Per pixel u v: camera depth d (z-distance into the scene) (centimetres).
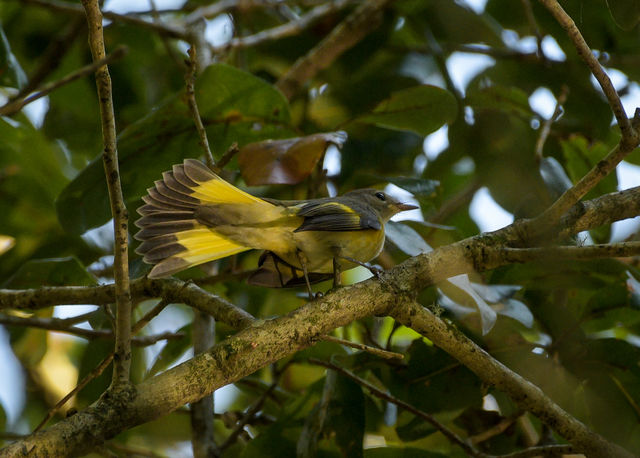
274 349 605
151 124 909
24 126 1227
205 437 890
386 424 866
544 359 834
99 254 1177
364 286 652
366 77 1291
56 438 517
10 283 914
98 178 908
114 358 568
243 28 1409
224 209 730
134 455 1042
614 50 1159
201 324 916
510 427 899
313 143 838
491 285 841
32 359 1118
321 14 1322
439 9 1290
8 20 1367
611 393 822
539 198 1012
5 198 1229
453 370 848
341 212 779
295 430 848
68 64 1317
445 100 953
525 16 1344
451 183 1414
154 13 1197
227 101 915
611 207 715
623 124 612
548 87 1238
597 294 827
